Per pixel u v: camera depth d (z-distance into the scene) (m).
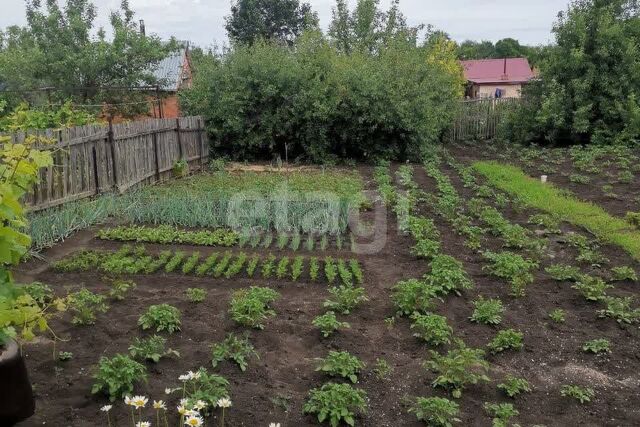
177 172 14.30
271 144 17.20
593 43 20.30
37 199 9.06
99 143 10.87
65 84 20.38
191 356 4.87
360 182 13.25
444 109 19.16
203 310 5.87
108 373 4.17
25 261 7.22
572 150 18.77
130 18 21.78
